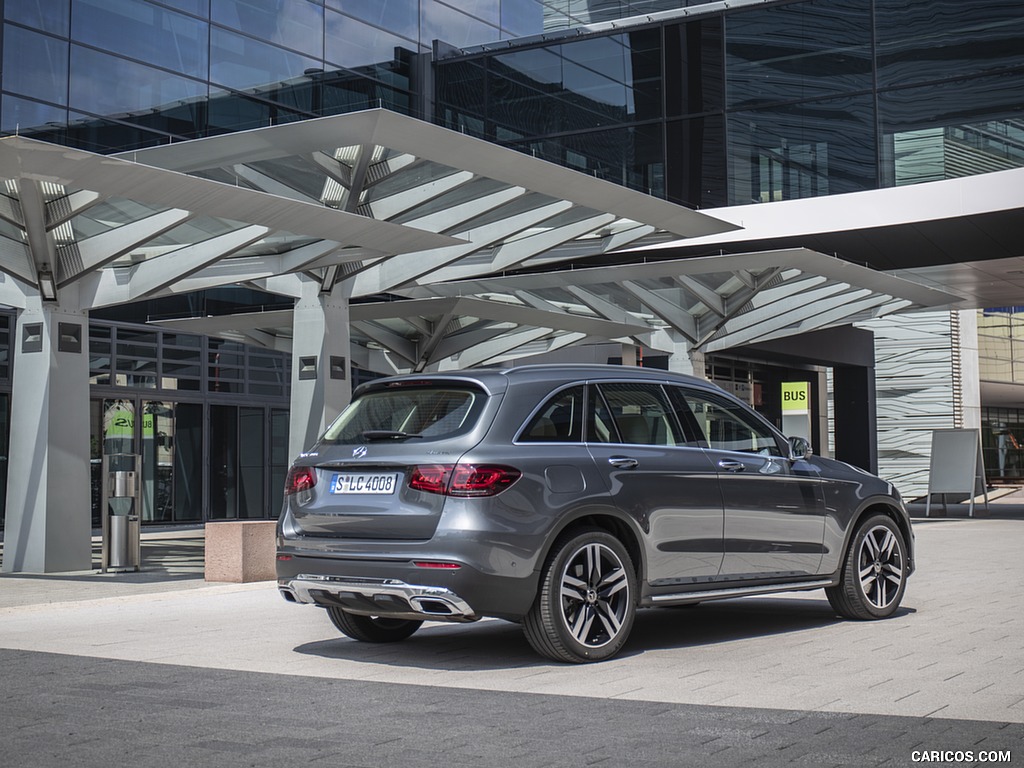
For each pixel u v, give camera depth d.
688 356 22.34
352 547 6.30
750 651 6.60
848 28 23.23
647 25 24.81
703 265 17.41
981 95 22.17
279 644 7.13
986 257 23.16
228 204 11.14
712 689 5.45
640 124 24.77
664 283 19.73
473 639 7.34
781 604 8.97
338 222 11.99
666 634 7.37
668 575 6.73
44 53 20.41
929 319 40.78
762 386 30.59
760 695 5.28
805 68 23.53
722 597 7.04
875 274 18.38
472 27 28.27
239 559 11.66
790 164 23.52
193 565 14.93
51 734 4.54
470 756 4.13
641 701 5.15
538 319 19.25
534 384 6.52
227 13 23.33
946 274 24.67
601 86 25.20
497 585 6.02
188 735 4.51
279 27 24.20
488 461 6.08
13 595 11.01
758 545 7.20
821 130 23.33
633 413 6.87
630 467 6.62
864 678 5.67
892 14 22.92
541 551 6.14
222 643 7.18
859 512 7.87
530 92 25.83
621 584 6.44
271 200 11.12
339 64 25.28
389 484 6.26
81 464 14.12
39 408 13.88
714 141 24.12
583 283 18.70
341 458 6.48
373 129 11.45
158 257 13.71
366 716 4.86
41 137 20.27
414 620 7.39
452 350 21.39
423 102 26.89
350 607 6.48
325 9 25.11
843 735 4.42
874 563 7.97
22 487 13.98
